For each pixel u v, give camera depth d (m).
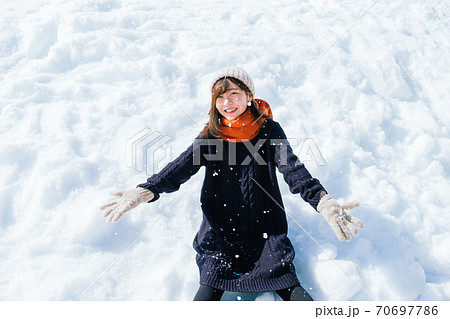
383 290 2.04
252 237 2.09
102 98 2.89
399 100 3.15
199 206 2.41
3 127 2.62
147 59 3.15
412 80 3.28
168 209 2.38
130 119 2.77
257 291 1.88
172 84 3.01
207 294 1.88
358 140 2.80
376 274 2.08
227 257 2.00
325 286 2.01
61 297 1.95
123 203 1.94
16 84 2.85
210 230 2.10
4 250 2.13
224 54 3.20
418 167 2.74
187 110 2.86
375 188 2.52
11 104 2.74
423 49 3.50
